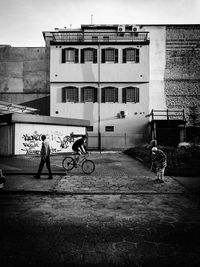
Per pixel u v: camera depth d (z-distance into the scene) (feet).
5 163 47.93
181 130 81.15
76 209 21.77
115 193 27.66
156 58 98.22
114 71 89.04
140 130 88.17
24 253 13.61
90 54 89.56
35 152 62.49
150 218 19.53
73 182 32.58
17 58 105.09
